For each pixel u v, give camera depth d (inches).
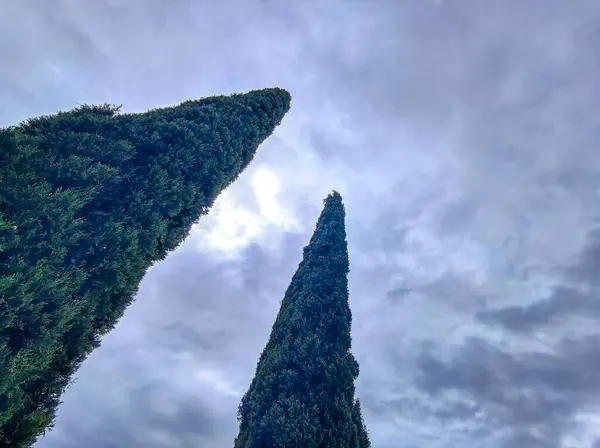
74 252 246.5
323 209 576.1
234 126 407.8
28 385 229.6
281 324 433.1
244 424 366.3
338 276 471.2
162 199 308.8
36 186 241.6
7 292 199.8
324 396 335.3
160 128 336.2
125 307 307.9
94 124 311.1
